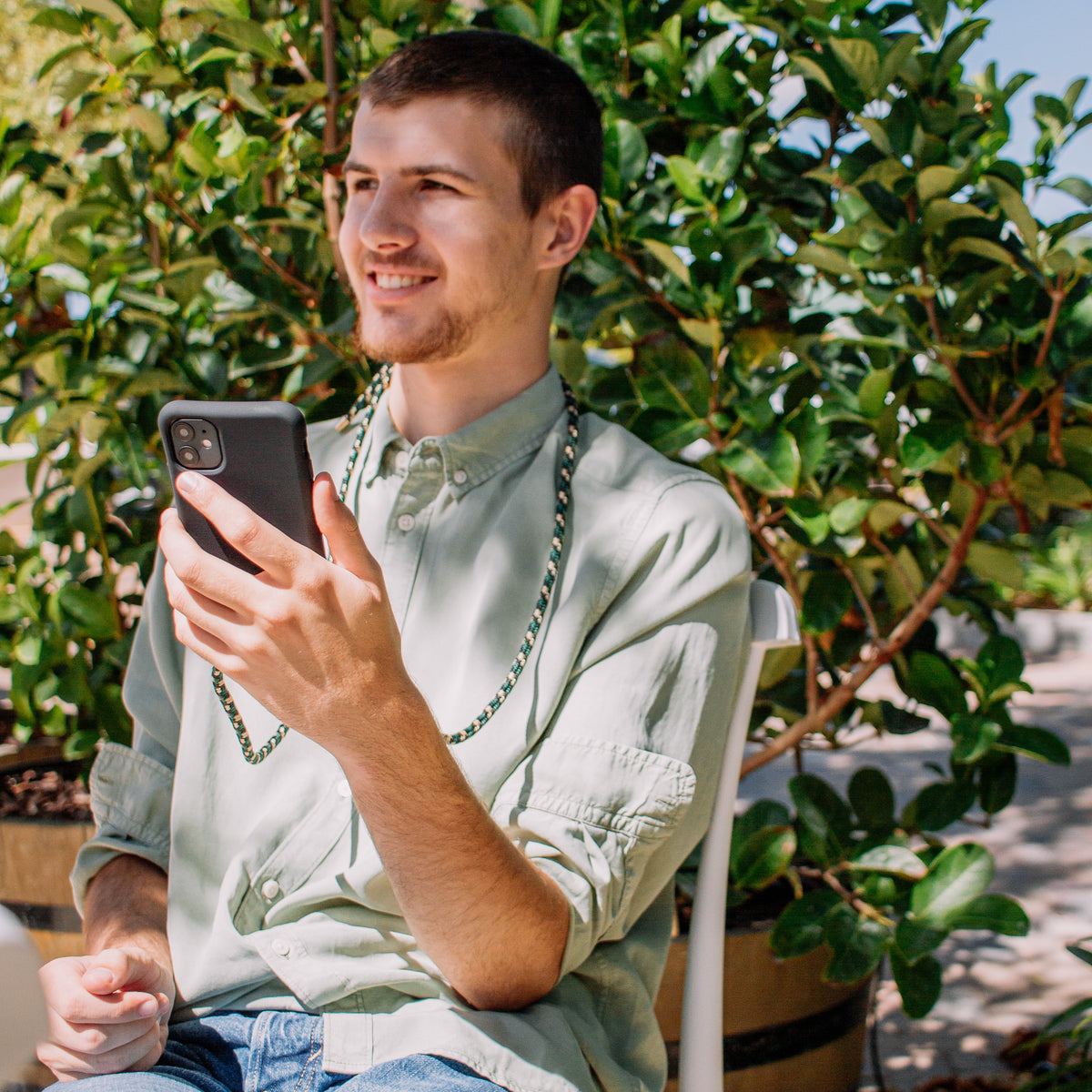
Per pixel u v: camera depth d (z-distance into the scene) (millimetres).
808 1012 1790
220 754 1185
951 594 2021
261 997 1103
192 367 1944
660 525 1137
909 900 1791
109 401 1991
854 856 1822
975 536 1967
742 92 1941
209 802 1178
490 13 2020
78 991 991
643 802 1057
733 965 1716
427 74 1147
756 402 1777
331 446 1345
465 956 947
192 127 2055
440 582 1184
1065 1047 2176
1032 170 1852
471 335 1175
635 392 1879
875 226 1740
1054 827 3678
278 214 1967
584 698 1095
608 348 2068
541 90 1174
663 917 1204
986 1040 2299
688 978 1206
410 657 1170
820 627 1910
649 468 1194
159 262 2125
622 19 1940
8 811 2082
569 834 1041
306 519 908
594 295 1863
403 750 854
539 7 1905
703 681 1113
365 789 876
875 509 1881
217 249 1956
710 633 1123
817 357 1877
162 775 1263
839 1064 1861
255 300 1965
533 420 1226
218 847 1169
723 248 1766
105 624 2164
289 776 1153
